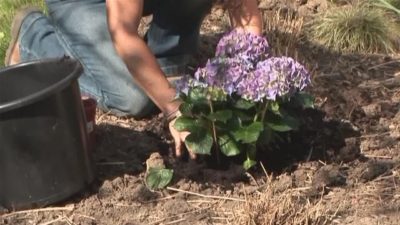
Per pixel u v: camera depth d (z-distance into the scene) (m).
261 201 2.45
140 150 2.83
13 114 2.41
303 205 2.52
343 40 3.54
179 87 2.61
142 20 3.54
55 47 3.10
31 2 3.81
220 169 2.70
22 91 2.69
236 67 2.53
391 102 3.08
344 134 2.87
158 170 2.64
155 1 2.94
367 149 2.80
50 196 2.55
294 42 3.46
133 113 3.01
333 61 3.43
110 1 2.64
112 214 2.55
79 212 2.56
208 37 3.53
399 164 2.72
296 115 2.86
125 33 2.64
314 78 3.21
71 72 2.58
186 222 2.51
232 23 2.92
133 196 2.60
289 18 3.61
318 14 3.70
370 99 3.10
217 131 2.63
